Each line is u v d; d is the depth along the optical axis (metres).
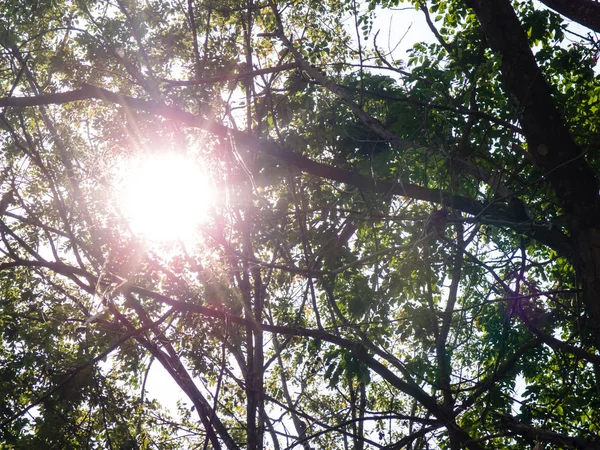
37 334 10.34
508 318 7.52
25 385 10.82
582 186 6.79
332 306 8.30
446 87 7.86
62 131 10.88
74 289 11.71
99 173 9.38
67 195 10.50
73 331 9.98
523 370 9.84
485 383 7.85
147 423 11.57
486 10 7.21
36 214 10.43
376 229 8.45
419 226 7.61
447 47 9.73
